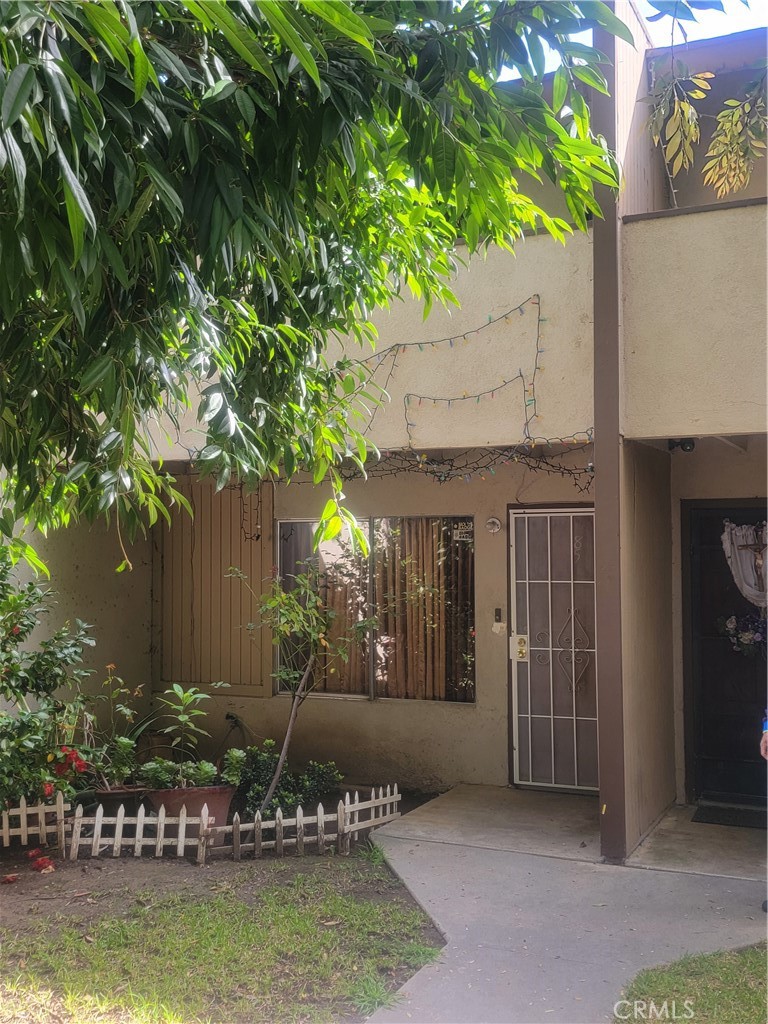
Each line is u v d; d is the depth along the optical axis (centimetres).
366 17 232
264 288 352
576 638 781
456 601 834
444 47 292
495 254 665
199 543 934
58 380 322
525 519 803
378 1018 391
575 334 640
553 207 739
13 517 377
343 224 415
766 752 514
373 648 857
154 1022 386
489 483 812
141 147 248
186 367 334
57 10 185
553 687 787
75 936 476
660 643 707
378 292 469
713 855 605
